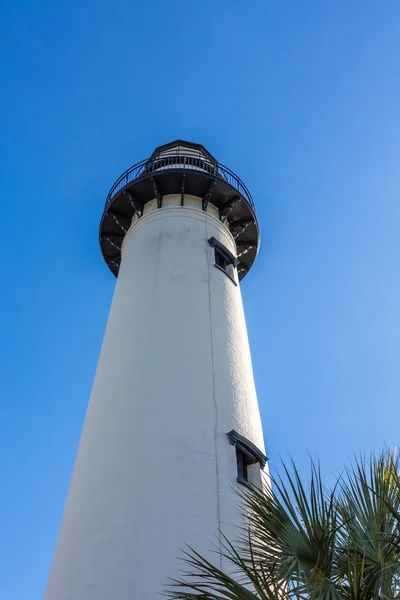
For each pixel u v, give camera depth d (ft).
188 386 50.65
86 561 41.24
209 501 43.73
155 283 59.67
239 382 54.34
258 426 53.72
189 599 24.50
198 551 40.65
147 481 44.11
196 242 64.85
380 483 26.91
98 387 53.57
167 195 70.08
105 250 77.00
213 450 47.11
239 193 70.18
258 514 27.48
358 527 26.35
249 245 74.43
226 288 62.49
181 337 54.29
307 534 24.79
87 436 50.08
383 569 23.88
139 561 39.78
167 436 46.85
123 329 56.54
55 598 40.93
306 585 23.94
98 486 45.21
